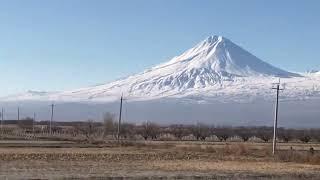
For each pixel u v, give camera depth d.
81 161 61.38
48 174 44.28
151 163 61.44
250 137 182.00
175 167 55.94
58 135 154.88
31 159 62.19
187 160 68.50
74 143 105.25
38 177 41.66
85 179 41.62
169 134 182.12
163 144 108.69
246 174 49.34
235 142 142.62
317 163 68.88
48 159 62.94
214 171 51.69
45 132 179.62
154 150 87.81
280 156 74.38
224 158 73.75
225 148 88.88
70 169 49.69
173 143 118.62
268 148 97.00
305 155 71.81
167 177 44.66
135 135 164.12
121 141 116.62
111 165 56.62
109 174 45.62
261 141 160.88
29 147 88.88
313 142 163.75
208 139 166.88
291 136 187.12
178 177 45.00
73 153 74.25
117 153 77.56
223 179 45.34
